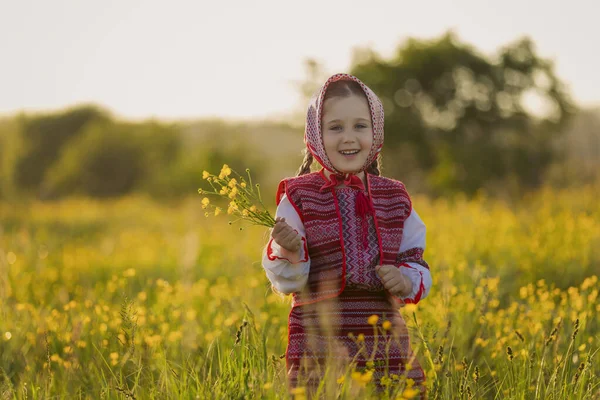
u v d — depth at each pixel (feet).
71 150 155.12
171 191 119.55
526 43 99.91
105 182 148.05
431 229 31.68
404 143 97.30
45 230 59.26
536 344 14.21
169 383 12.03
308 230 11.35
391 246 11.44
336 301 11.22
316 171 12.16
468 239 29.84
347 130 11.55
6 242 38.45
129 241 46.47
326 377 10.10
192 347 15.24
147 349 14.06
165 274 30.37
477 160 93.86
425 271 11.51
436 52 99.25
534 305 17.39
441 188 93.76
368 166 12.08
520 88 100.32
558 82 99.86
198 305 21.35
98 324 16.53
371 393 10.25
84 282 28.04
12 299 20.84
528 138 100.07
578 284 23.97
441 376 11.81
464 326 15.64
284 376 11.03
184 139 153.48
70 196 148.05
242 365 11.39
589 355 13.33
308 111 12.03
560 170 91.04
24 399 12.40
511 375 12.61
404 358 11.10
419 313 15.71
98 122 169.58
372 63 102.06
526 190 87.35
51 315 17.80
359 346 11.00
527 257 26.89
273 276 11.30
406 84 99.96
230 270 29.58
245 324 12.31
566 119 100.78
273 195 107.55
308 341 11.11
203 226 56.70
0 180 176.35
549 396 11.81
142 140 148.15
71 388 12.89
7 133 182.09
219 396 11.16
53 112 183.01
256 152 129.08
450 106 99.91
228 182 11.05
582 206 43.62
